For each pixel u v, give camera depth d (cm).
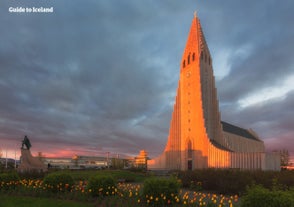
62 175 1873
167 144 8256
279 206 991
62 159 14788
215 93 7962
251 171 2552
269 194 1030
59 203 1511
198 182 2406
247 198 1073
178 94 8375
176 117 8269
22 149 4656
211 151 6931
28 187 1947
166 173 6172
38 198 1680
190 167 7444
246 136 10056
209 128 7594
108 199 1562
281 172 2517
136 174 4272
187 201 1480
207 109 7681
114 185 1733
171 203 1435
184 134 7775
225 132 8081
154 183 1453
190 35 8362
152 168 8481
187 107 7850
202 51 7975
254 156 6072
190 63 8019
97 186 1680
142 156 15212
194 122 7569
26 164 4609
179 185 1523
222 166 6519
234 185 2133
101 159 15988
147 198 1430
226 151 6538
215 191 2284
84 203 1527
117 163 12075
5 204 1487
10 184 1967
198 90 7625
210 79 8081
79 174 3525
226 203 1616
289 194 1027
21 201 1574
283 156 9244
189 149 7594
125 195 1652
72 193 1758
